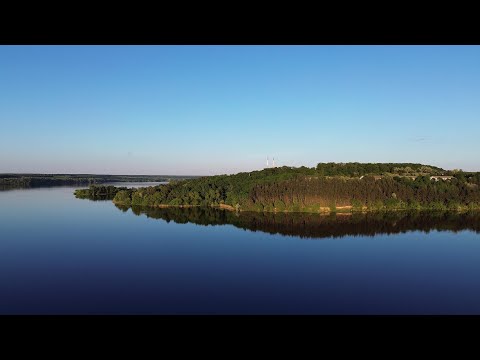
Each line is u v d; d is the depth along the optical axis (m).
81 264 52.12
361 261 54.56
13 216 89.75
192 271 49.53
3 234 70.00
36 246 61.34
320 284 45.28
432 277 48.03
